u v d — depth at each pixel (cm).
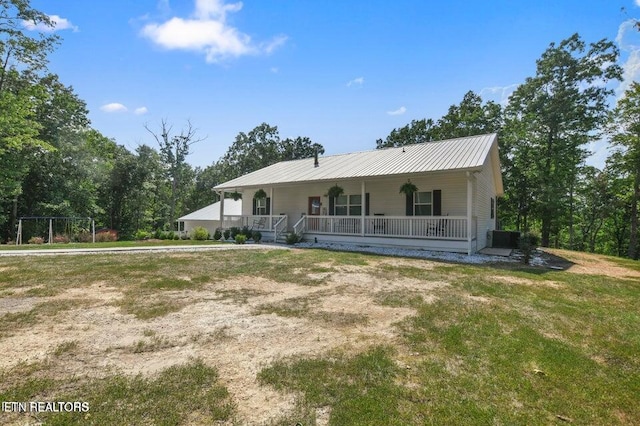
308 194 1747
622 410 254
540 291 632
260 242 1571
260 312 475
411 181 1397
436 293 598
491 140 1390
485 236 1457
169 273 743
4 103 1633
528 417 241
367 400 257
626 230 2556
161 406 244
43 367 301
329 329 412
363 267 853
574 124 2102
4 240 2056
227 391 267
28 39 1734
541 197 2164
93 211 2395
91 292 571
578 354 351
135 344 357
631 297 607
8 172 1789
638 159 1814
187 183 4097
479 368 314
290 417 234
